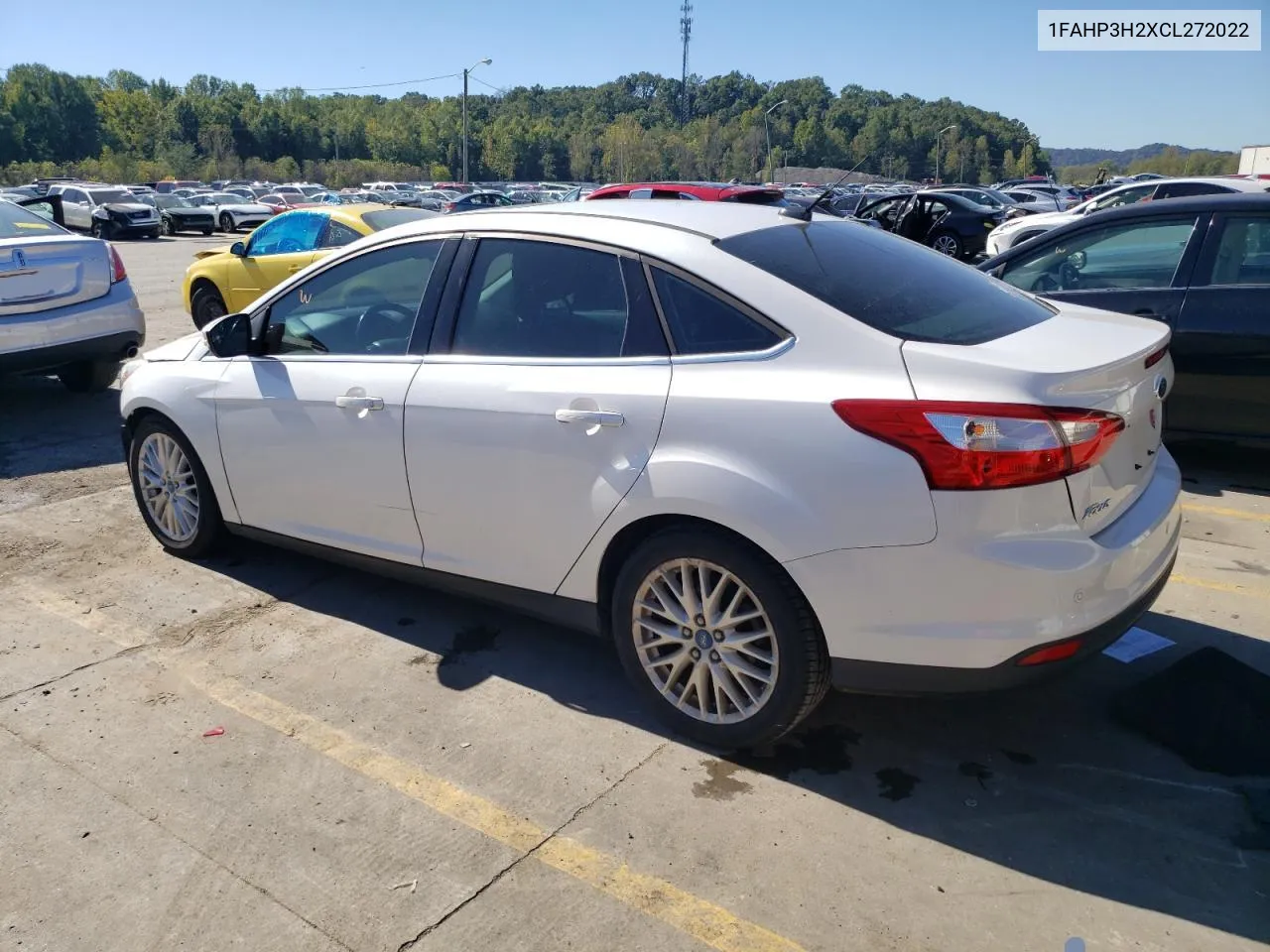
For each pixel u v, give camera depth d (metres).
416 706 3.46
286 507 4.13
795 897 2.53
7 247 6.66
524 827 2.82
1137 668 3.63
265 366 4.09
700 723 3.14
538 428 3.24
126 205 30.98
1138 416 2.91
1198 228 5.64
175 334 11.16
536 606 3.48
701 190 13.45
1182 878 2.58
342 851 2.72
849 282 3.09
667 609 3.12
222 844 2.76
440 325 3.61
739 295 2.99
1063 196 37.22
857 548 2.69
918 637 2.69
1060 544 2.61
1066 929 2.41
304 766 3.11
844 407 2.70
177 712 3.43
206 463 4.37
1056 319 3.27
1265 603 4.13
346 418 3.76
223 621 4.11
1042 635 2.61
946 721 3.32
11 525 5.21
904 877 2.60
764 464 2.79
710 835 2.77
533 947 2.38
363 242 3.92
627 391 3.06
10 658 3.80
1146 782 2.97
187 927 2.46
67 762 3.14
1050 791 2.94
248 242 10.34
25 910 2.52
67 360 7.03
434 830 2.81
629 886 2.58
